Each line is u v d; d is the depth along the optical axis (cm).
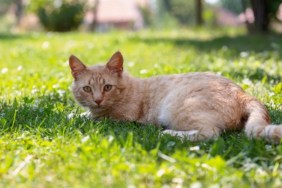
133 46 267
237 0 859
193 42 284
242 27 427
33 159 88
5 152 91
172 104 104
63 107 121
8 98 133
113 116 112
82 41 308
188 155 84
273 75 158
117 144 89
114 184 75
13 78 164
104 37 337
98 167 80
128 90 112
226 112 98
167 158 82
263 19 346
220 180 76
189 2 796
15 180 79
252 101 99
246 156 85
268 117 97
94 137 92
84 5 490
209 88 101
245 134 94
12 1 1080
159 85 112
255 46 255
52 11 477
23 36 368
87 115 115
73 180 78
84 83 112
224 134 97
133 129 103
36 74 167
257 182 76
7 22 939
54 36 361
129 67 179
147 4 916
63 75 165
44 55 232
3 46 286
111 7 895
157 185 75
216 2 872
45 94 137
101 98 110
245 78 148
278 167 81
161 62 196
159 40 301
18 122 108
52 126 103
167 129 105
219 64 184
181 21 801
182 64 186
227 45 264
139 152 86
